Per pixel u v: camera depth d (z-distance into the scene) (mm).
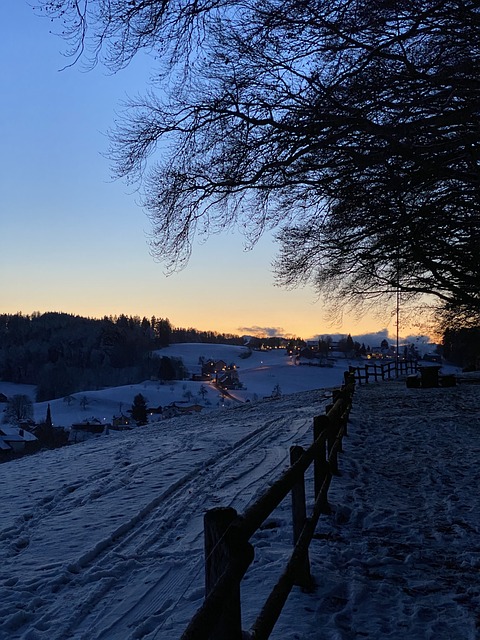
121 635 4156
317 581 4879
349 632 4098
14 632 4285
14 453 78812
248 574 5035
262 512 3166
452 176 8562
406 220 10812
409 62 8086
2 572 5492
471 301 18438
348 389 14055
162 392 188000
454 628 4211
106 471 10602
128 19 6449
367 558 5629
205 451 12188
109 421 147125
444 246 13398
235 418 22594
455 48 8117
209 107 8695
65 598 4863
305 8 7402
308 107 8227
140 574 5328
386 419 17312
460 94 7703
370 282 18703
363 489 8453
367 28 7762
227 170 8992
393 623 4270
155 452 12664
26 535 6645
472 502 7824
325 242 13422
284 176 9156
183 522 6945
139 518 7246
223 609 2443
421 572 5328
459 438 13570
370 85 8070
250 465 10328
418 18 7230
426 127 8125
